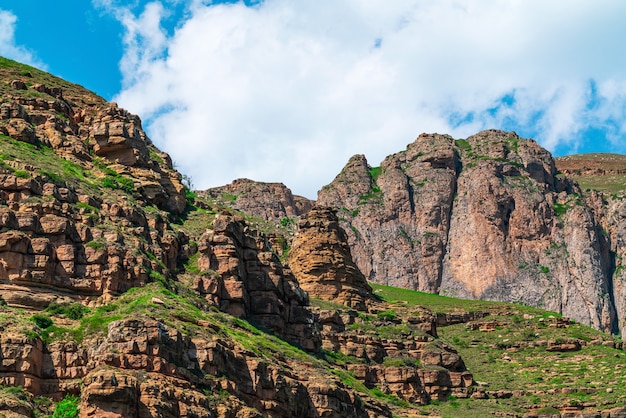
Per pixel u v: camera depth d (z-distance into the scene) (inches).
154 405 2491.4
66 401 2568.9
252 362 3029.0
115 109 4333.2
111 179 3863.2
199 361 2844.5
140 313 2947.8
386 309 5713.6
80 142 4028.1
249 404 2955.2
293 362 3449.8
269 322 3801.7
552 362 6540.4
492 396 5511.8
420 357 5142.7
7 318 2743.6
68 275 3063.5
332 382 3415.4
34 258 3011.8
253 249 3956.7
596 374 6230.3
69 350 2723.9
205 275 3595.0
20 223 3068.4
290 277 4158.5
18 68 4626.0
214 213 4510.3
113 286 3115.2
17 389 2554.1
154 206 4052.7
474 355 6747.1
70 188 3449.8
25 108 4010.8
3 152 3499.0
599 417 5472.4
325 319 5088.6
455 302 7819.9
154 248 3499.0
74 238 3171.8
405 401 4751.5
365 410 3622.0
